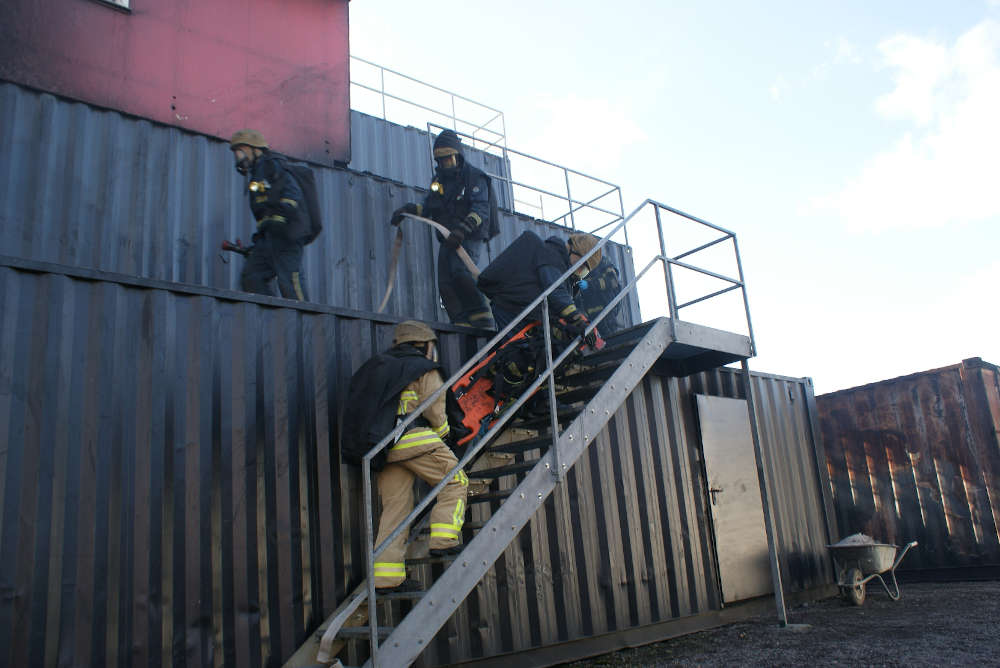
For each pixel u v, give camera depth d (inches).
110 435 147.6
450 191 250.1
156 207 241.9
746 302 262.5
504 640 206.1
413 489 189.9
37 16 245.9
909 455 390.0
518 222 358.6
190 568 151.0
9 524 133.3
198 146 257.6
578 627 227.6
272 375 174.2
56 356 144.8
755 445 266.7
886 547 313.4
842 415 418.6
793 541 335.9
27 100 224.8
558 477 177.5
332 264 273.6
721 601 284.2
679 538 276.7
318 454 176.9
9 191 215.2
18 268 143.9
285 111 304.3
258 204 218.7
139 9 271.6
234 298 171.5
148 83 267.7
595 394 196.4
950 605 287.0
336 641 165.0
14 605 130.7
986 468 361.1
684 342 232.8
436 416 168.6
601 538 246.1
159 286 160.7
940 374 383.6
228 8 297.6
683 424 298.7
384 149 395.2
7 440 135.9
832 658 199.3
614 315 294.2
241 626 155.2
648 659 220.2
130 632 141.1
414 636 145.1
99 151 234.8
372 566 140.9
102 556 141.3
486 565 161.0
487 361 199.2
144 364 155.3
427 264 305.4
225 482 160.4
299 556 167.6
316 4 327.9
